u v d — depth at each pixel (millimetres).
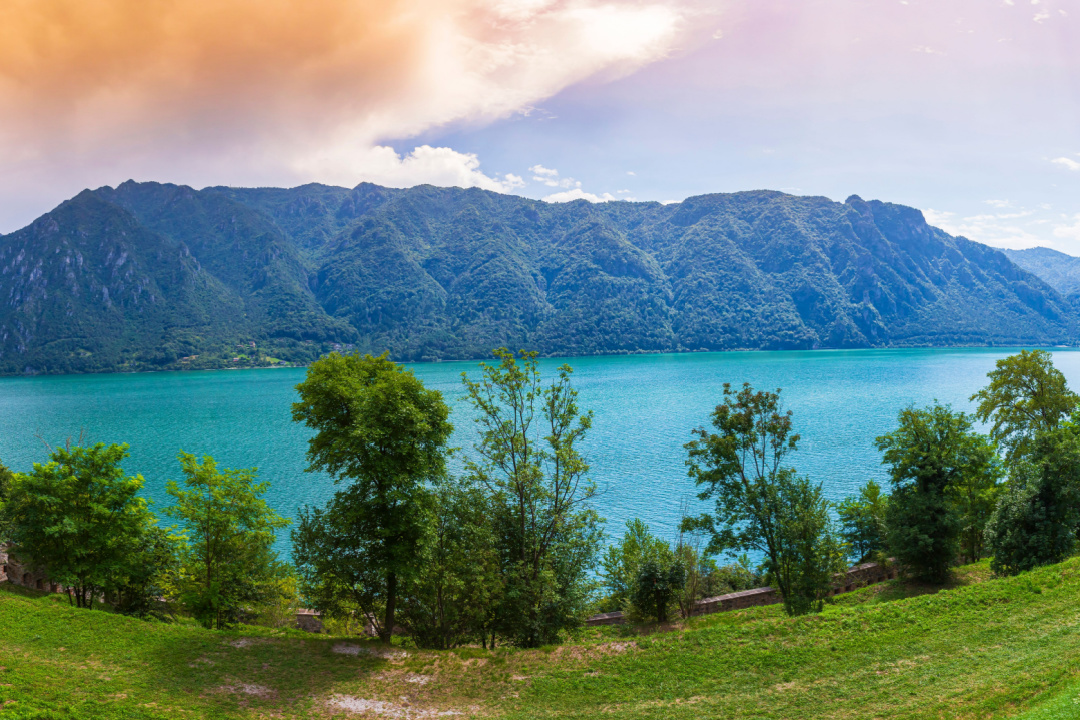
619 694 24000
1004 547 37938
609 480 92062
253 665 26344
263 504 40625
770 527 39031
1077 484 35344
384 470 28438
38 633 26094
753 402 40281
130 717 20609
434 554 32969
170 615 43781
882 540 52375
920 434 43438
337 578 30297
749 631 27781
